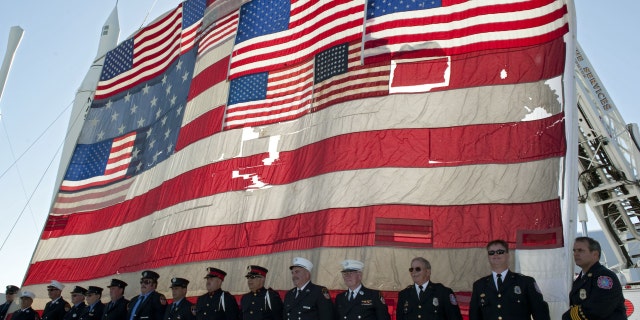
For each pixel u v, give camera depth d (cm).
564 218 956
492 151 1091
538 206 1002
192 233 1461
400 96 1231
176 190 1587
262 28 1603
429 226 1090
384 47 1293
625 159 1652
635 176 1636
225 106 1570
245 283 1281
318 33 1451
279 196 1338
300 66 1467
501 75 1141
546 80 1080
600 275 636
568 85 1037
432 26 1257
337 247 1159
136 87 2031
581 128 1717
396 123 1209
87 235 1853
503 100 1118
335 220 1190
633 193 1658
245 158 1453
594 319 626
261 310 940
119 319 1216
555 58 1083
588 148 1716
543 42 1118
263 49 1569
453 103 1168
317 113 1356
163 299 1167
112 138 1994
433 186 1120
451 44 1223
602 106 1691
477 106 1141
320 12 1469
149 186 1736
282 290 1205
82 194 1953
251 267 971
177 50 1920
